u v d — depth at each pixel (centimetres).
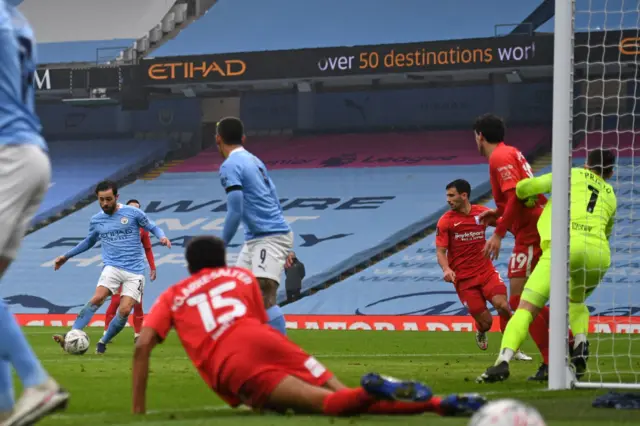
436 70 3784
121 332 2786
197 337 698
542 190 1098
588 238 1106
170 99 4812
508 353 1071
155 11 4691
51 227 4209
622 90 4128
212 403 891
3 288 3834
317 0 4394
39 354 1736
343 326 3130
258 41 4353
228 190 1084
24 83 641
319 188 4181
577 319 1132
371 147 4462
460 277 1545
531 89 4328
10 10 643
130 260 1794
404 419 666
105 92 4200
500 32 4078
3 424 609
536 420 421
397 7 4259
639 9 1373
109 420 696
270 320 1112
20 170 611
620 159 3847
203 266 723
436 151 4331
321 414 666
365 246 3753
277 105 4722
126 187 4447
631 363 1535
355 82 4575
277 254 1119
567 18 1038
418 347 2058
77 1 4738
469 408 591
